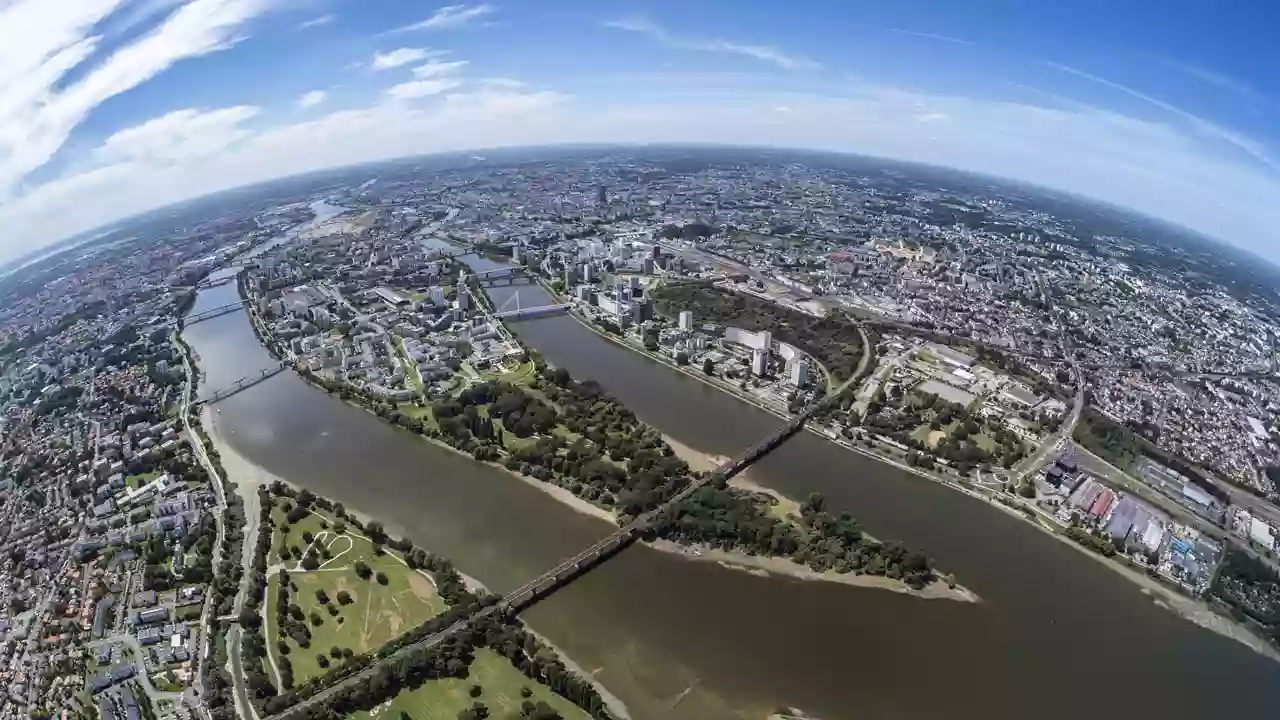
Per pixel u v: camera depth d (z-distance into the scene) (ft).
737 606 647.15
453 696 541.75
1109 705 555.28
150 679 551.59
